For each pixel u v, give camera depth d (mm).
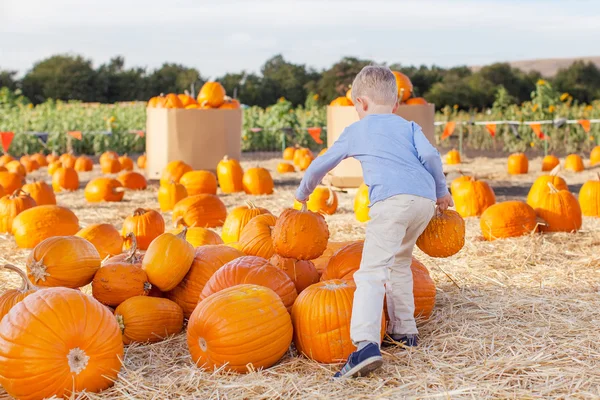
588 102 43531
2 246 6734
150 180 11953
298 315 3545
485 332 3809
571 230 6742
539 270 5301
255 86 46438
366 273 3365
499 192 11156
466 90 40875
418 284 4023
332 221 7848
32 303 3158
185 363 3514
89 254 4086
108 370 3205
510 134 22062
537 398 2943
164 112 11602
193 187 10133
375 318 3264
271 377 3266
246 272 3879
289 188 11758
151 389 3148
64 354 3072
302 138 24328
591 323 3916
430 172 3514
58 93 49594
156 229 6309
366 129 3537
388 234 3365
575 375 3174
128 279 3990
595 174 13617
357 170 10727
